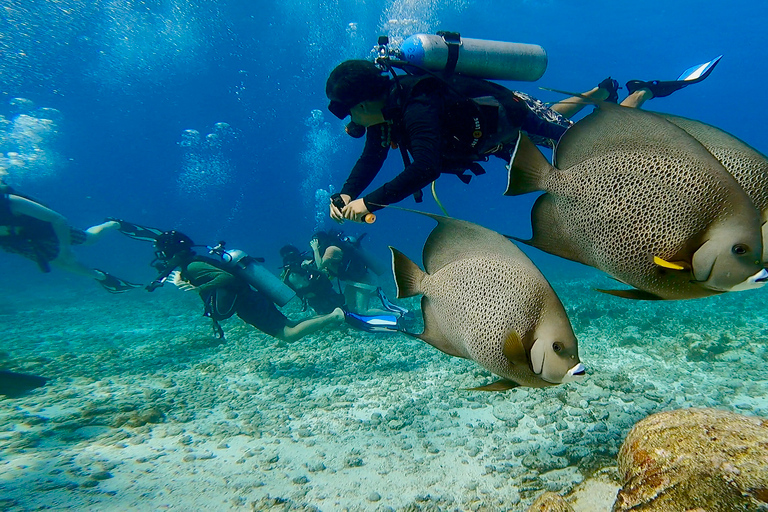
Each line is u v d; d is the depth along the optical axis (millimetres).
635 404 3484
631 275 1175
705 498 1248
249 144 68250
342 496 2633
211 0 32438
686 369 4402
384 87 2557
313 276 7348
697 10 45500
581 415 3373
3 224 6207
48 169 61062
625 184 1144
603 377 3951
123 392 4609
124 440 3449
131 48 38938
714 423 1474
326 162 61281
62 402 4262
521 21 44250
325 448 3275
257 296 5719
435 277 1517
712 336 5172
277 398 4402
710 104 106188
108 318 10445
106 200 79188
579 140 1202
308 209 65312
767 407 3387
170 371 5441
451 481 2732
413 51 2865
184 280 5562
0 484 2717
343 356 5879
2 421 3762
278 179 75438
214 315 5395
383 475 2859
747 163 1229
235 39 39938
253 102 55969
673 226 1095
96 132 62906
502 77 3111
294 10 34906
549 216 1275
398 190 2199
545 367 1283
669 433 1513
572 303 8750
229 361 5914
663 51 61188
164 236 5516
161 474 2895
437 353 5758
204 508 2488
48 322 9992
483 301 1382
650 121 1110
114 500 2551
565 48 55125
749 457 1291
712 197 1052
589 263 1249
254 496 2629
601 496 2283
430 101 2471
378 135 2998
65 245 6578
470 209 77500
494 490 2594
